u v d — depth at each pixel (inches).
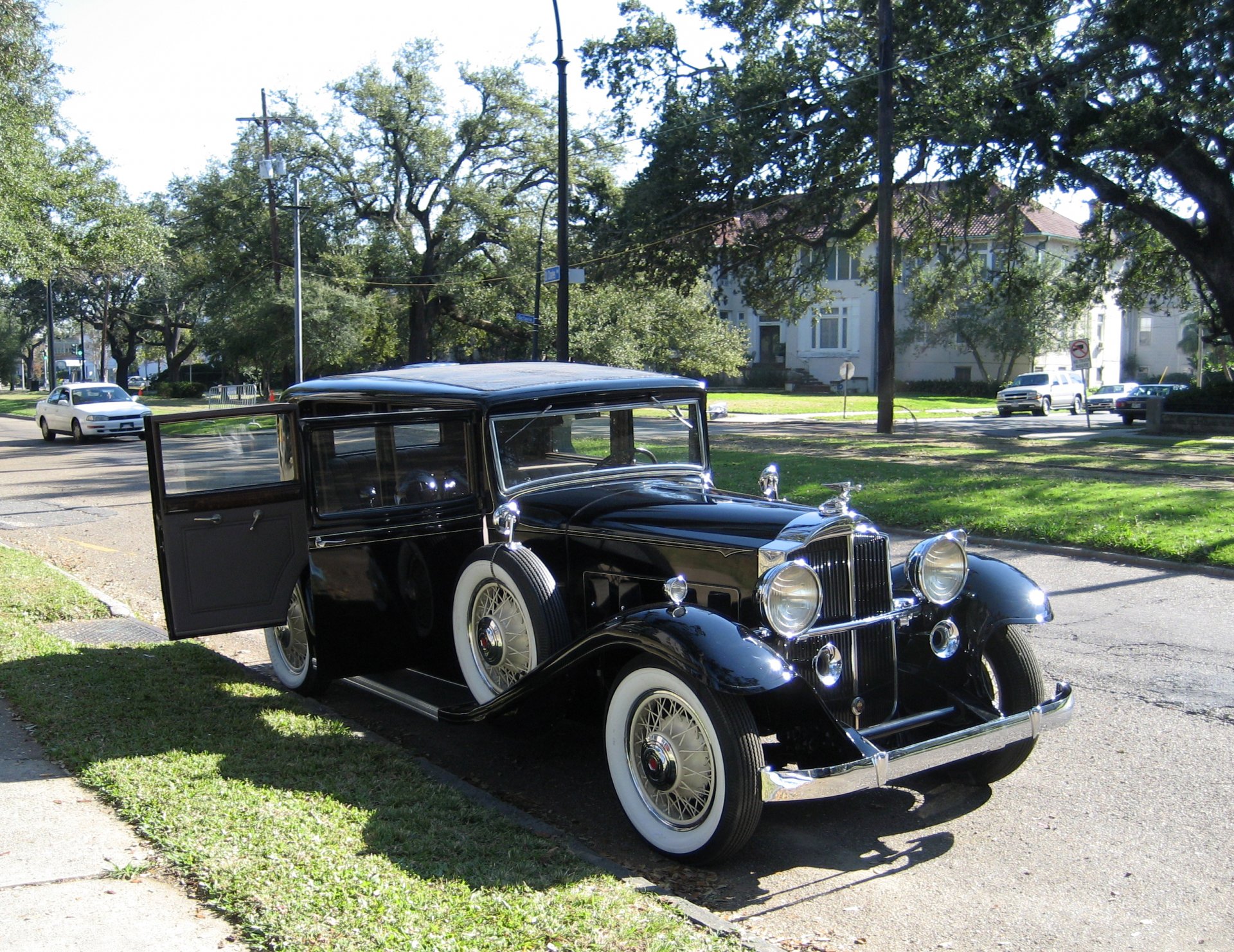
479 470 205.9
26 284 2704.2
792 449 816.9
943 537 183.6
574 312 1779.0
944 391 2292.1
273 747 195.3
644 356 1897.1
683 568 177.0
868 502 500.7
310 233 1782.7
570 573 197.5
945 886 153.4
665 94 1130.0
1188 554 376.5
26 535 492.4
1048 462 693.3
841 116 1015.6
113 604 327.9
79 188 996.6
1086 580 358.9
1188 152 909.8
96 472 787.4
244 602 226.2
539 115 1759.4
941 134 914.7
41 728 205.0
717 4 1081.4
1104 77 857.5
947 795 189.0
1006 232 1105.4
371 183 1797.5
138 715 213.8
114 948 122.6
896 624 181.0
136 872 142.3
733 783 147.9
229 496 221.6
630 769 166.9
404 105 1782.7
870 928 140.8
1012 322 2055.9
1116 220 1047.0
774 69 1048.2
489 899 134.4
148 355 3941.9
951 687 185.2
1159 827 172.7
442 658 222.5
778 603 159.6
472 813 164.6
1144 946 136.1
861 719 173.0
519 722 184.4
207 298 1883.6
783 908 146.6
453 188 1754.4
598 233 1182.3
